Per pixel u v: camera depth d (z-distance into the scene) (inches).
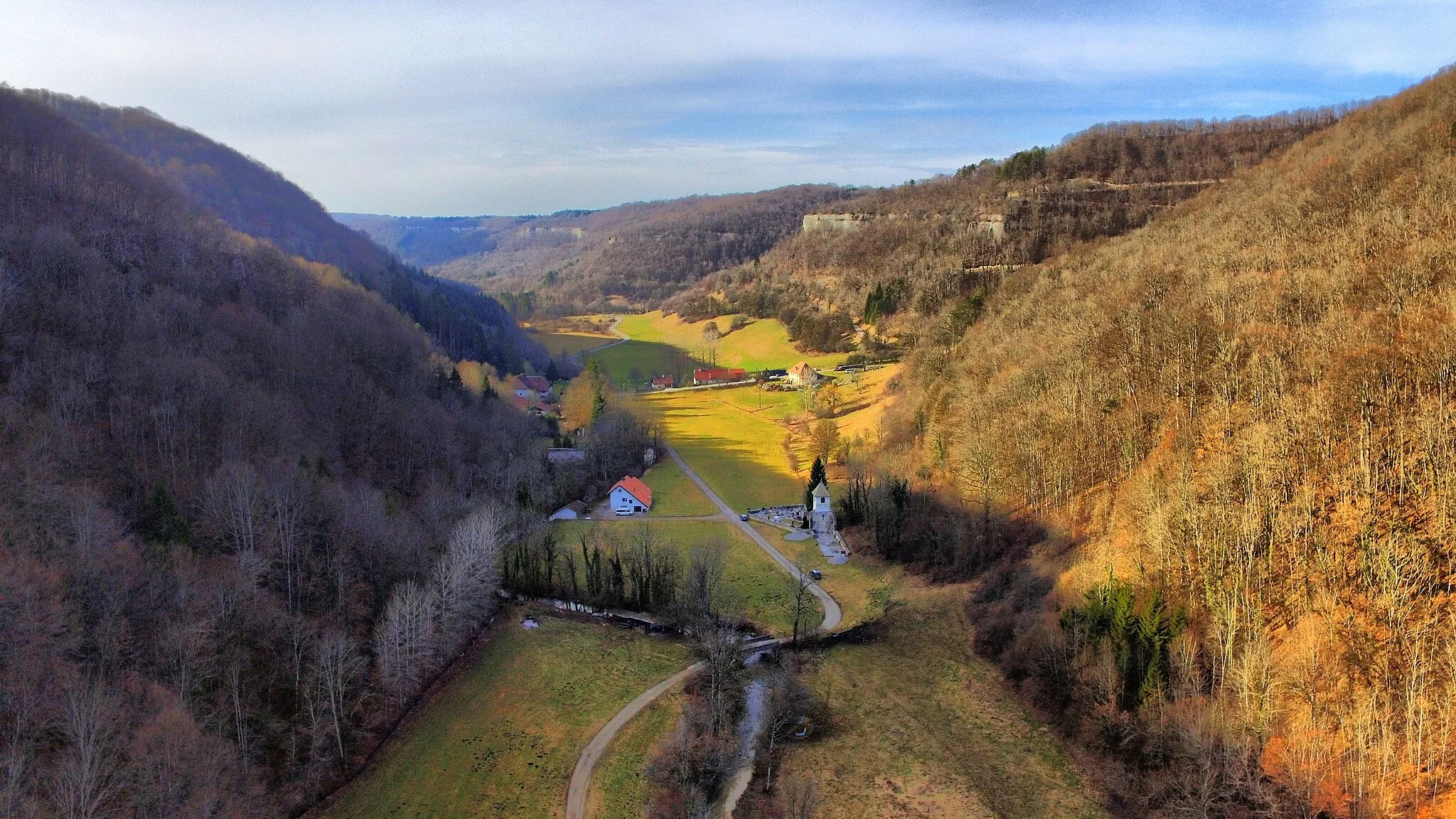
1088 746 3225.9
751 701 3823.8
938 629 4323.3
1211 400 4311.0
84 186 7317.9
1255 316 4591.5
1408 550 2974.9
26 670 2856.8
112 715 2815.0
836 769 3309.5
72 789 2507.4
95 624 3238.2
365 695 3663.9
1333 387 3624.5
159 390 4840.1
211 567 3836.1
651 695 3892.7
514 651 4301.2
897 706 3715.6
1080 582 3964.1
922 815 3011.8
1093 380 4926.2
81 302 5364.2
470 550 4547.2
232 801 2856.8
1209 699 3065.9
